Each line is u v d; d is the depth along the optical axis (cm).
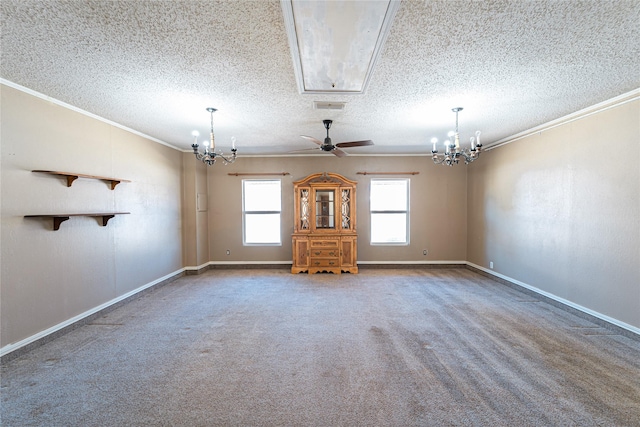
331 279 528
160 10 162
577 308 347
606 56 214
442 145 533
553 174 381
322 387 217
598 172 319
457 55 213
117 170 389
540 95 290
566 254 362
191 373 235
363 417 187
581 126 338
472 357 257
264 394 210
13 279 258
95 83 258
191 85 263
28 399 204
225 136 460
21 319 264
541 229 404
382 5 157
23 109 267
